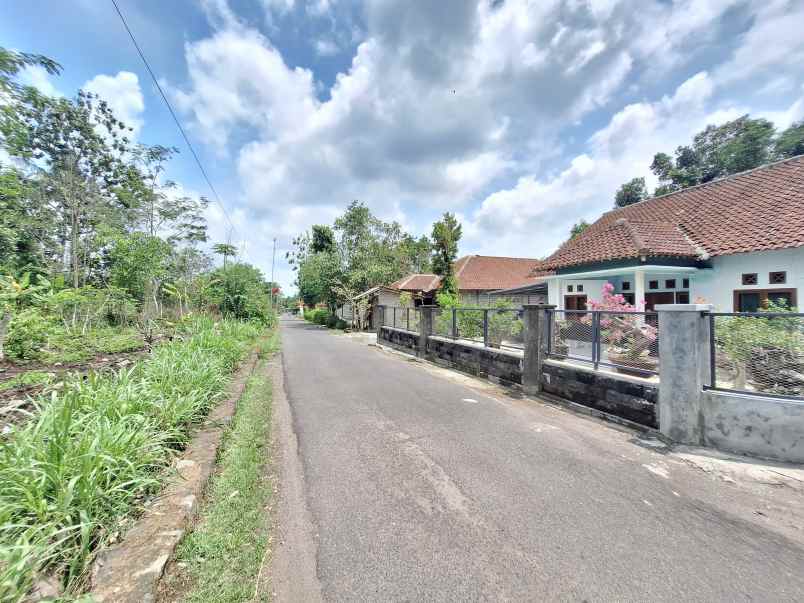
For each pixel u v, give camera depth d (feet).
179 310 44.14
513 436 13.92
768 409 11.57
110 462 8.10
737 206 31.65
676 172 74.18
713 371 12.78
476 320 29.35
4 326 19.48
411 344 37.68
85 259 48.96
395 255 95.71
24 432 8.32
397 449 12.70
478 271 81.15
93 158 52.54
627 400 15.07
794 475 10.62
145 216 53.78
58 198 47.34
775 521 8.52
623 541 7.75
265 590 6.40
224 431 13.41
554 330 19.51
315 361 33.12
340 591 6.39
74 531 6.76
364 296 77.71
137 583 5.90
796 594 6.31
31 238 42.60
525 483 10.27
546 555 7.30
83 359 21.13
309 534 8.03
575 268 35.19
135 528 7.36
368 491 9.87
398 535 7.97
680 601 6.16
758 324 12.76
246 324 48.80
